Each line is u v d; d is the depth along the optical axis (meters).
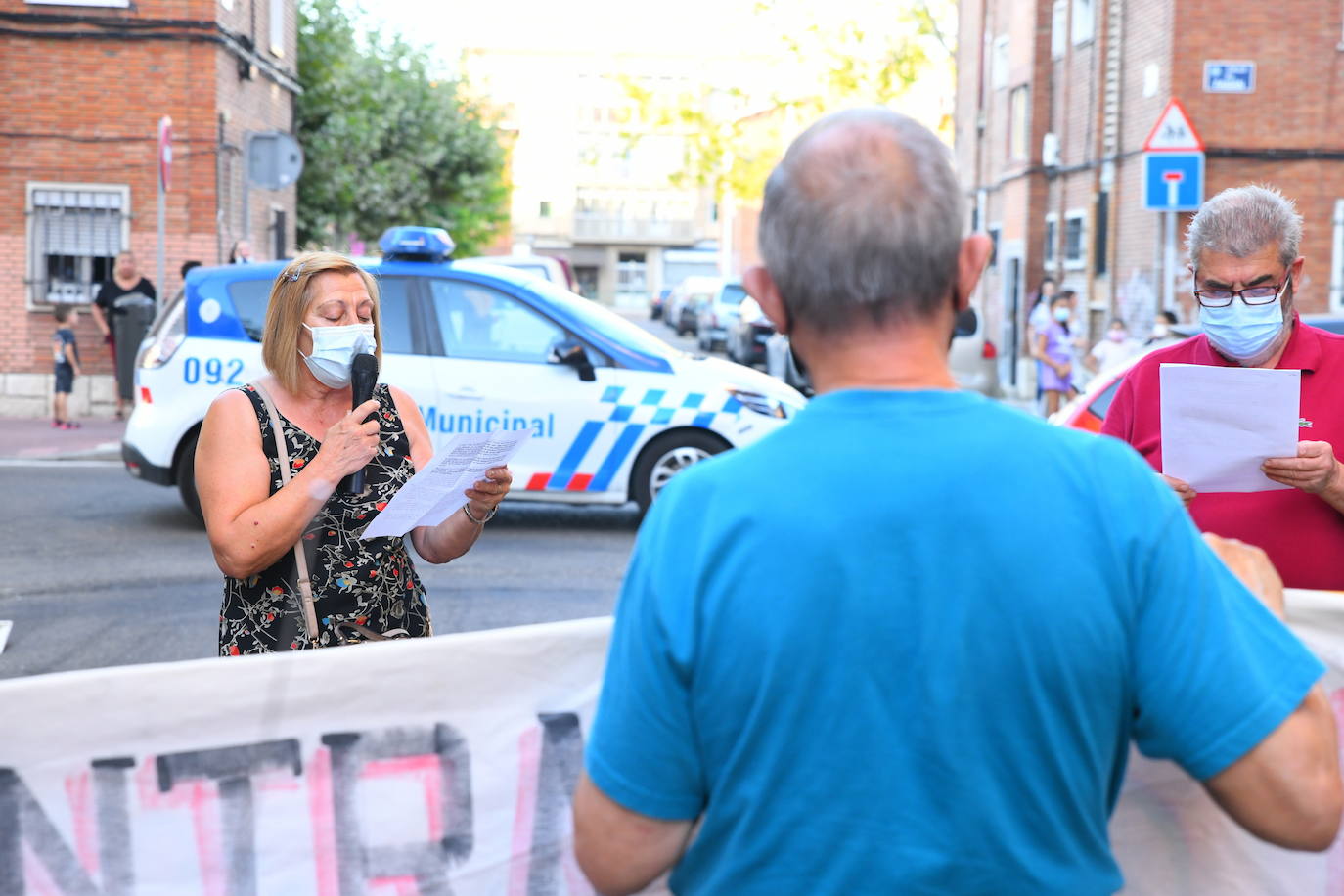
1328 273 21.14
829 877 1.57
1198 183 11.82
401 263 10.01
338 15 28.41
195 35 19.12
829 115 1.70
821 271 1.62
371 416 3.19
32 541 9.86
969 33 32.12
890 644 1.54
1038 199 27.23
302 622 3.09
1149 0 22.16
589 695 2.32
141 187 19.25
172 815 2.18
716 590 1.58
